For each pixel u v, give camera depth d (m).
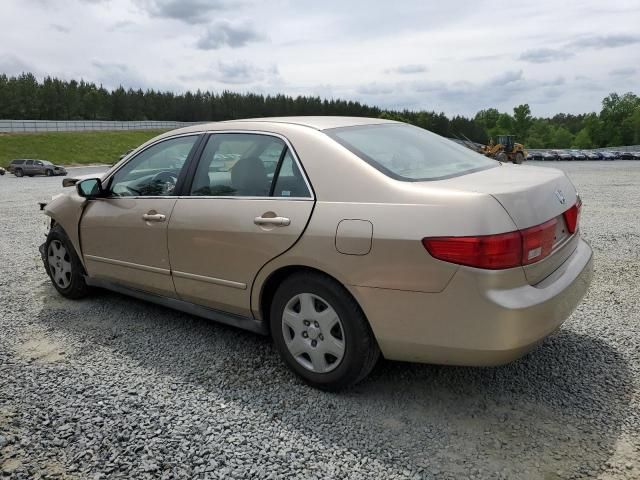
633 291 4.66
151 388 3.11
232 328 4.05
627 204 11.15
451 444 2.51
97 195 4.23
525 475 2.28
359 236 2.67
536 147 116.94
